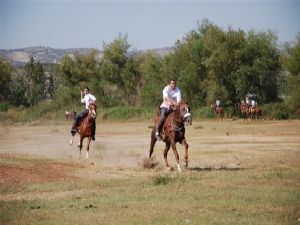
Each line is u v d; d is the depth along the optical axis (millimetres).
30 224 10945
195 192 13992
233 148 27406
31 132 48219
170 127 18344
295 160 21359
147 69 76938
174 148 18359
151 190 14523
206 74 70812
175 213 11555
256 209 11766
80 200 13398
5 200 13609
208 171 18188
